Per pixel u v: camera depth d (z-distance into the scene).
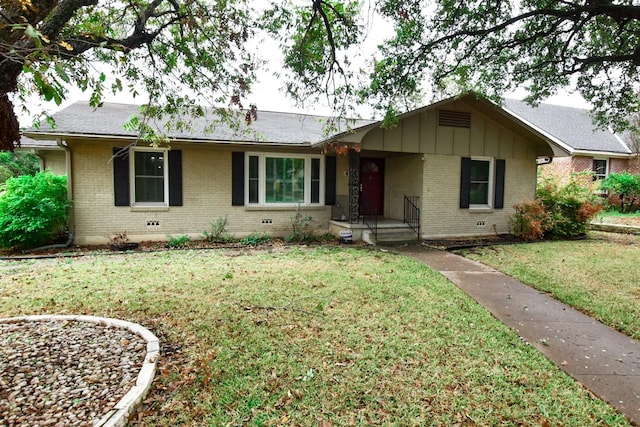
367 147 9.81
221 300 4.86
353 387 2.93
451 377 3.11
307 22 5.71
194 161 9.73
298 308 4.59
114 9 4.75
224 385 2.90
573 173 12.36
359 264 7.16
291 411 2.62
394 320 4.28
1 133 2.92
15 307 4.54
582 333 4.17
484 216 11.33
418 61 7.38
